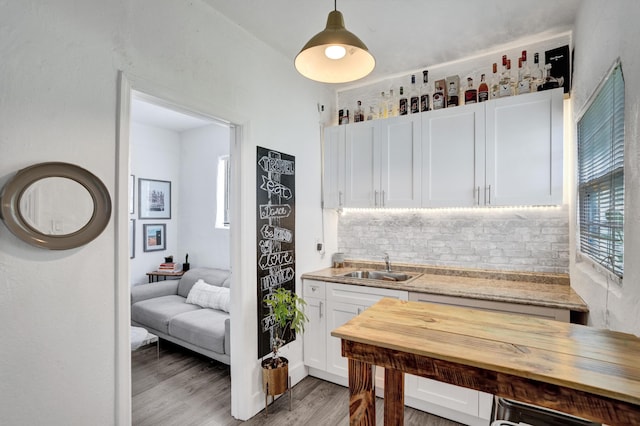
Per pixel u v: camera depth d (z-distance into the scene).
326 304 2.73
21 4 1.23
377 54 2.64
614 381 0.77
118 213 1.50
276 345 2.39
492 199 2.37
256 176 2.37
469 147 2.46
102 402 1.44
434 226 2.94
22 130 1.23
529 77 2.34
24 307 1.24
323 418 2.24
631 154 1.14
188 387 2.68
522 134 2.28
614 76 1.34
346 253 3.39
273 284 2.51
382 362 1.04
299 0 1.95
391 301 1.46
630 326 1.16
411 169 2.70
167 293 4.10
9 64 1.21
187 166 4.75
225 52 2.11
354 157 2.98
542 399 0.83
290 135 2.74
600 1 1.53
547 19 2.17
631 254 1.15
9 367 1.20
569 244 2.39
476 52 2.62
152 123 4.40
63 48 1.34
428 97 2.74
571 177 2.29
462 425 2.18
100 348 1.44
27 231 1.23
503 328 1.12
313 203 3.04
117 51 1.52
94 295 1.42
